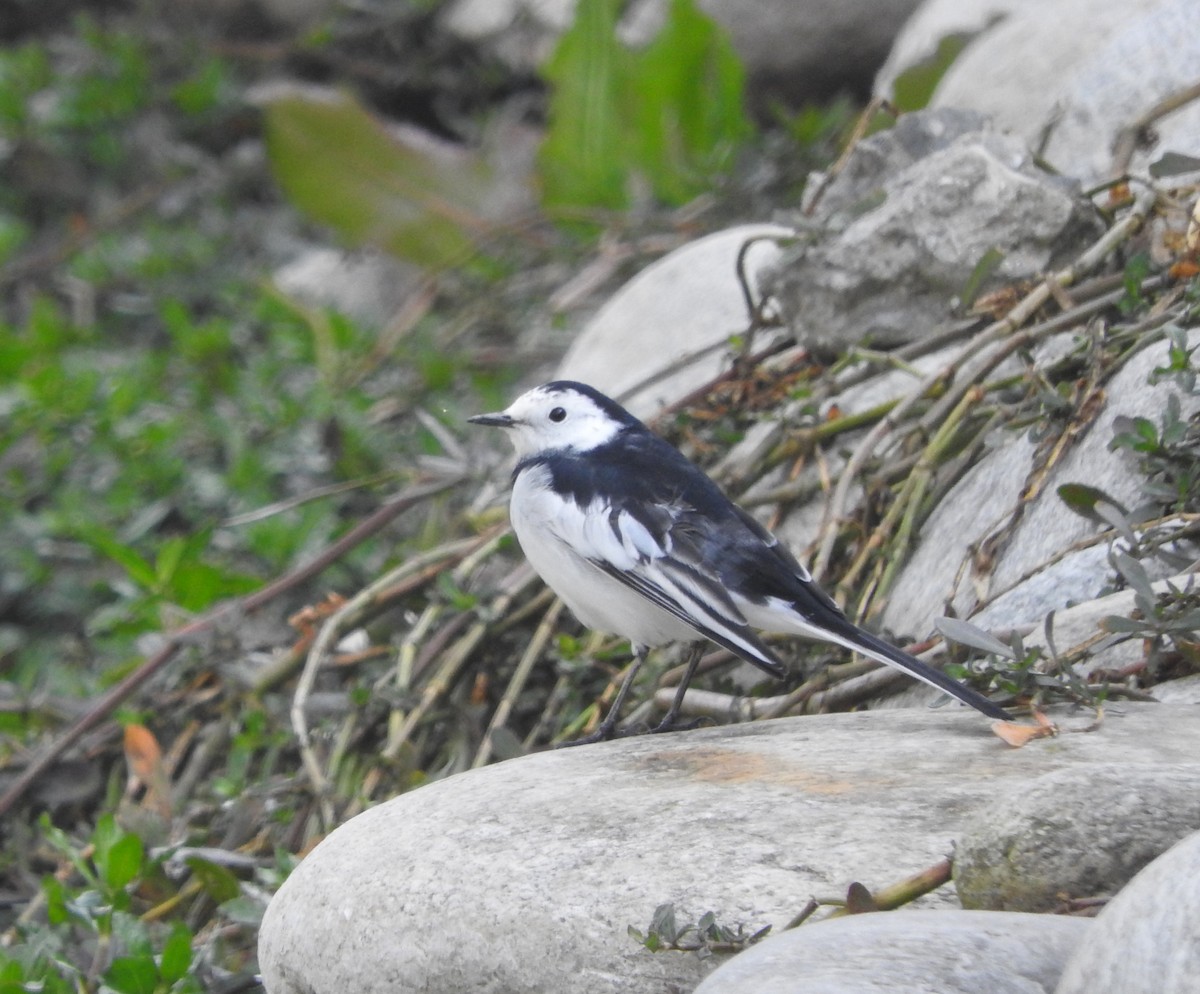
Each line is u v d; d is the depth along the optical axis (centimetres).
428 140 1912
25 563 1384
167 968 793
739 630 789
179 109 2088
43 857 1073
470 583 1061
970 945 477
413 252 1733
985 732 683
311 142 1730
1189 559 781
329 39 2084
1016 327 962
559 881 590
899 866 569
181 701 1114
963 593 869
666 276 1322
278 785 990
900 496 932
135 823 995
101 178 2053
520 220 1638
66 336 1705
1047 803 532
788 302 1090
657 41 1652
